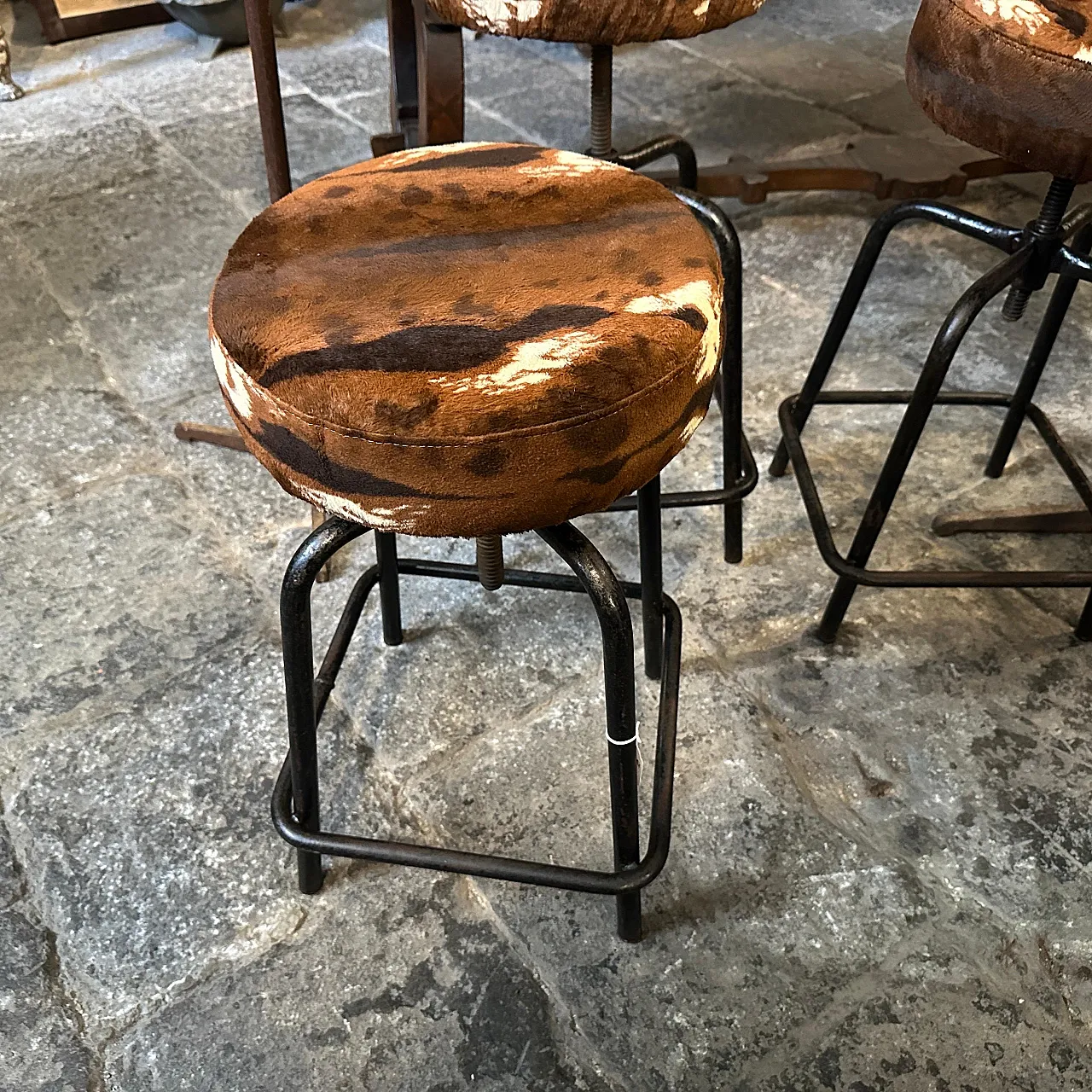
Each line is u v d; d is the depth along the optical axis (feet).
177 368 6.27
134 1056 3.37
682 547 5.14
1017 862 3.87
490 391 2.31
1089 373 6.16
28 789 4.08
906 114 9.06
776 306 6.76
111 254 7.20
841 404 6.00
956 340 3.70
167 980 3.54
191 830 3.96
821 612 4.81
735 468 4.66
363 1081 3.32
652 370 2.41
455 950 3.63
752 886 3.80
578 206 2.89
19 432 5.76
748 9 3.71
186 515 5.32
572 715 4.37
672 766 3.63
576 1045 3.40
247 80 9.52
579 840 3.93
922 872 3.84
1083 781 4.13
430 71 5.56
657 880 3.81
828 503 5.37
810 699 4.43
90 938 3.65
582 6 3.51
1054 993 3.52
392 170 3.10
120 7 10.34
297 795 3.41
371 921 3.70
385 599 4.42
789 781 4.13
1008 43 3.16
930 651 4.62
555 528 2.76
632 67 9.77
